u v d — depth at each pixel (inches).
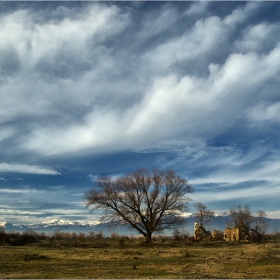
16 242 2132.1
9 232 2664.9
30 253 1405.0
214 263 1067.3
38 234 3090.6
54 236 3164.4
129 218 2429.9
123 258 1253.1
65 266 1013.8
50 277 807.7
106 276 822.5
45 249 1717.5
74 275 839.1
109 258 1251.2
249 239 3292.3
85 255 1368.1
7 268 961.5
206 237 3403.1
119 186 2459.4
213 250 1679.4
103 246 2102.6
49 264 1052.5
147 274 855.1
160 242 2659.9
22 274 856.3
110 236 3149.6
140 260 1194.0
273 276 808.9
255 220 3142.2
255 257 1174.3
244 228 3368.6
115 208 2448.3
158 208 2423.7
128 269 949.8
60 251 1599.4
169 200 2444.6
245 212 3380.9
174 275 831.1
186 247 2041.1
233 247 1921.8
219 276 804.6
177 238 3260.3
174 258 1261.1
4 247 1745.8
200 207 3531.0
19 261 1113.4
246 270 916.0
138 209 2442.2
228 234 3417.8
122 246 2106.3
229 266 997.2
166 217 2459.4
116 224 2449.6
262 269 935.0
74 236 3149.6
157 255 1387.8
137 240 2810.0
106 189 2443.4
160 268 976.3
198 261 1154.7
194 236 3503.9
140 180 2452.0
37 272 891.4
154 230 2433.6
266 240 2920.8
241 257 1187.9
